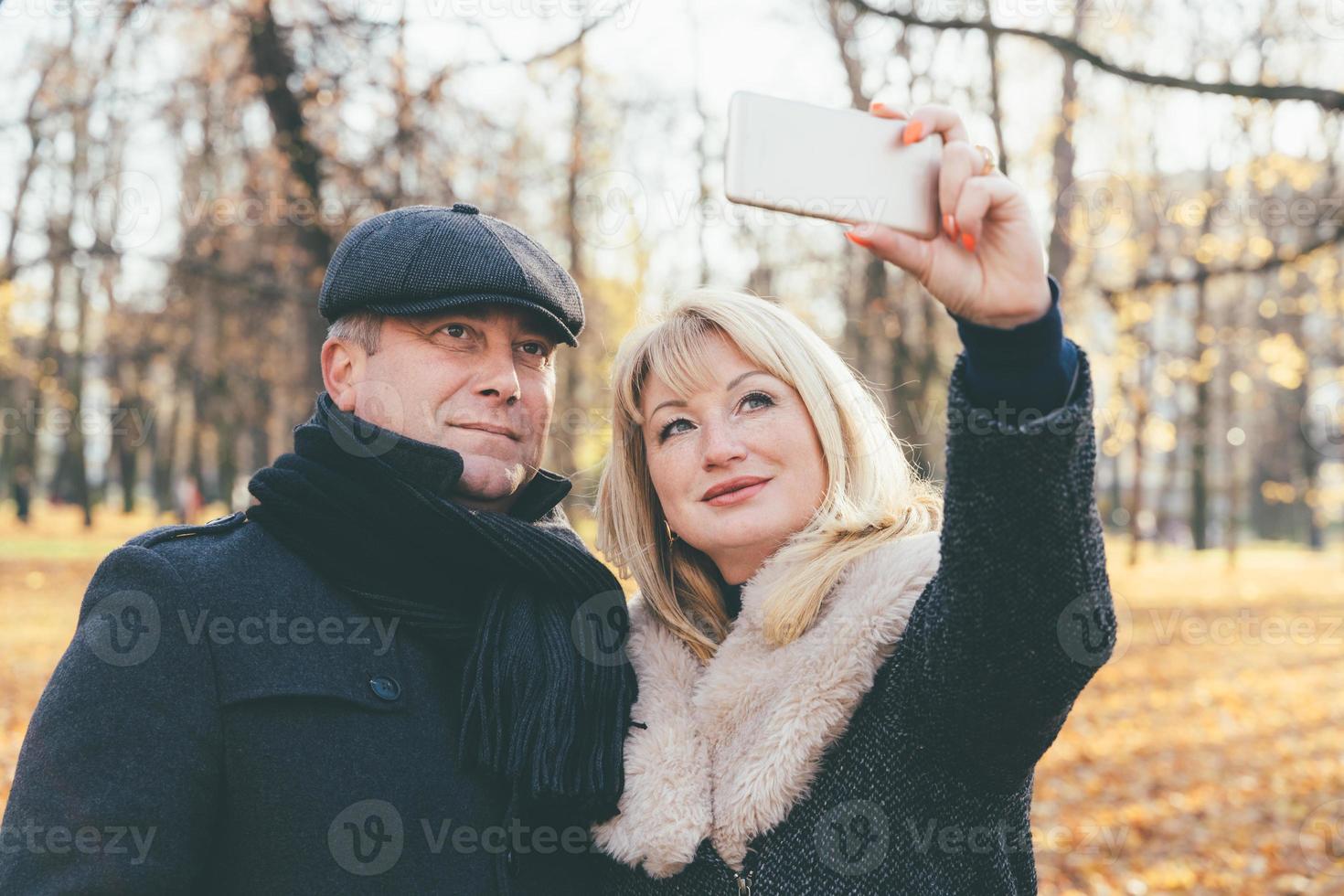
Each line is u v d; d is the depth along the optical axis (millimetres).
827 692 1562
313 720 1592
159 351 19625
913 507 1833
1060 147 12180
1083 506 1353
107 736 1485
